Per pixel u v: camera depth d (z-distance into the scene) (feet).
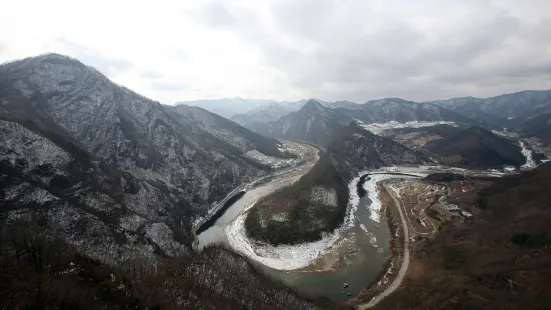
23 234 176.35
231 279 203.41
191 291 174.09
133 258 231.91
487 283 174.19
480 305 155.12
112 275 155.33
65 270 140.56
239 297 184.96
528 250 204.23
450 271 211.41
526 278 165.58
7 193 230.27
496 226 264.52
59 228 226.58
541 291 151.43
